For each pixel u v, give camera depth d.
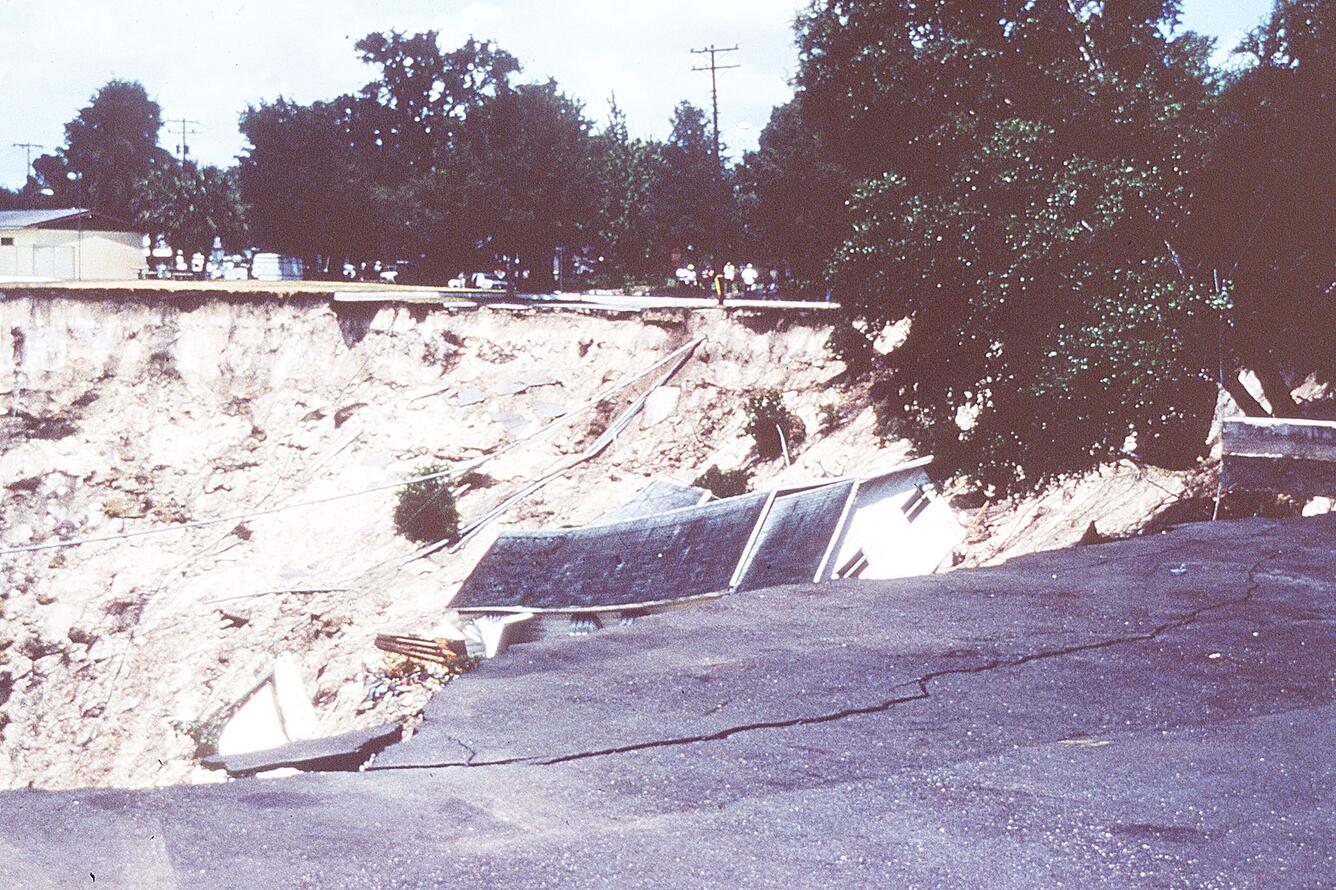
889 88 25.02
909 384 26.16
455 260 68.62
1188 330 21.03
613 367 50.31
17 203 141.62
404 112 88.31
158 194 78.50
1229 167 22.39
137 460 49.38
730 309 50.47
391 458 48.12
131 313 52.22
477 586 24.05
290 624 40.38
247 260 79.81
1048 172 22.58
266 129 77.88
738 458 45.12
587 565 23.62
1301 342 22.92
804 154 54.66
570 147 65.75
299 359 52.28
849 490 21.62
